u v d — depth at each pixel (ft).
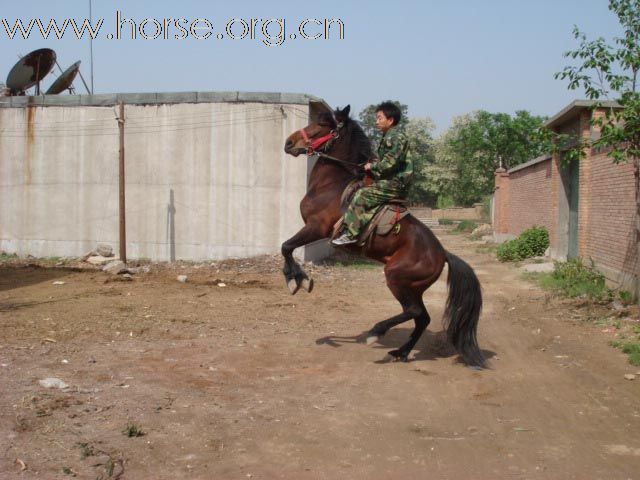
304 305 35.17
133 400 18.01
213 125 54.24
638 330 28.48
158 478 13.48
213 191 54.54
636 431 17.04
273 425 16.72
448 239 108.99
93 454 14.32
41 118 57.82
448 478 13.97
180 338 26.13
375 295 40.24
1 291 37.09
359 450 15.34
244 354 23.90
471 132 130.52
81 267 51.55
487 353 25.66
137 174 55.83
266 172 53.72
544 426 17.31
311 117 55.31
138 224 55.98
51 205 58.23
